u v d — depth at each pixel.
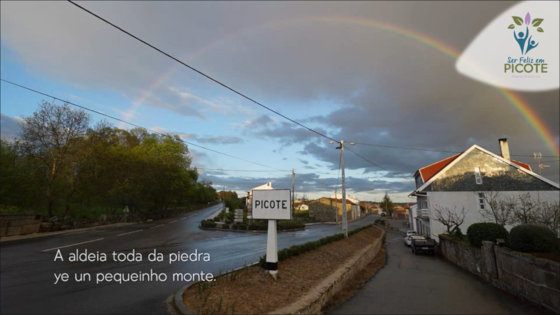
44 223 25.92
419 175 44.50
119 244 18.84
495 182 33.84
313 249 15.80
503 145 37.41
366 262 20.25
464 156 35.12
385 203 126.81
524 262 11.84
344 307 9.80
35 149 30.28
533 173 33.16
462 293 12.70
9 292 8.02
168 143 64.19
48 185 29.91
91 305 7.38
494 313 9.80
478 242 17.62
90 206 40.03
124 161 41.03
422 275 17.34
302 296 8.74
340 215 83.19
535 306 10.80
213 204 128.50
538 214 26.67
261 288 8.86
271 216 10.35
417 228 49.59
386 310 9.65
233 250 18.19
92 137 35.34
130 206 47.12
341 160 29.17
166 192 53.12
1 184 25.11
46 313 6.72
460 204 34.03
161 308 7.36
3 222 20.95
